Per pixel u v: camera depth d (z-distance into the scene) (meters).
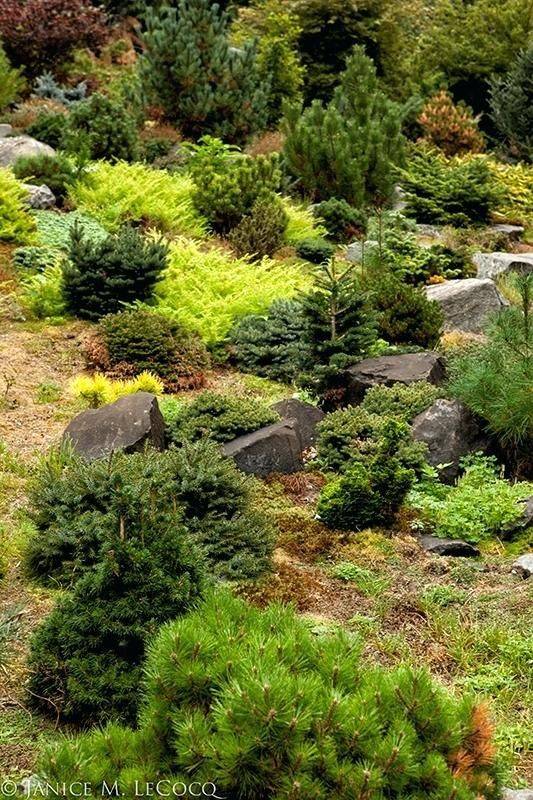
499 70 26.92
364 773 3.90
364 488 8.16
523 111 23.97
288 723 3.95
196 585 5.56
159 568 5.54
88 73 25.34
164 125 21.05
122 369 11.34
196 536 7.04
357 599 7.06
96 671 5.34
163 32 21.00
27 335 12.25
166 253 13.09
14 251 14.23
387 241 15.55
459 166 20.09
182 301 13.02
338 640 4.69
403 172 19.03
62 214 15.71
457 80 26.98
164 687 4.36
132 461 7.67
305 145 18.92
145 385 10.71
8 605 6.66
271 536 7.65
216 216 16.48
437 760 4.11
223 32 22.50
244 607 5.05
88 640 5.41
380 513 8.25
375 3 26.89
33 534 7.54
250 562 7.29
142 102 20.97
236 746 3.95
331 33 26.61
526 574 7.54
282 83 24.27
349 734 4.05
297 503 8.73
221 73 21.22
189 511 7.63
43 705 5.49
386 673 4.66
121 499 5.58
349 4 26.34
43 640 5.51
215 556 7.34
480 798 4.18
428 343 11.91
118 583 5.49
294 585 7.12
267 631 4.85
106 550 5.50
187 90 21.02
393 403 9.82
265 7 28.09
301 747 3.97
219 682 4.34
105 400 10.50
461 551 7.99
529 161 24.09
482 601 7.04
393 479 8.23
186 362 11.58
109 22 28.53
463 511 8.41
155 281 13.05
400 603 6.94
